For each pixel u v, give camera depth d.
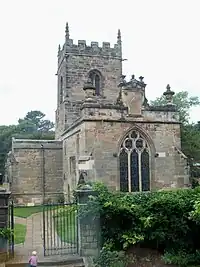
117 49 45.19
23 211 34.88
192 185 37.94
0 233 17.09
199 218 15.74
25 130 104.94
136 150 32.25
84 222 16.97
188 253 16.70
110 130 31.36
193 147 42.94
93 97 31.61
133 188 31.75
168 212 16.70
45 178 41.91
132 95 32.41
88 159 30.16
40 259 16.59
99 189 17.38
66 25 43.38
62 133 42.91
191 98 52.53
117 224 16.72
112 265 15.58
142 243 16.62
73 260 16.45
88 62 43.88
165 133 33.03
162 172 32.59
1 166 73.56
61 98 45.38
